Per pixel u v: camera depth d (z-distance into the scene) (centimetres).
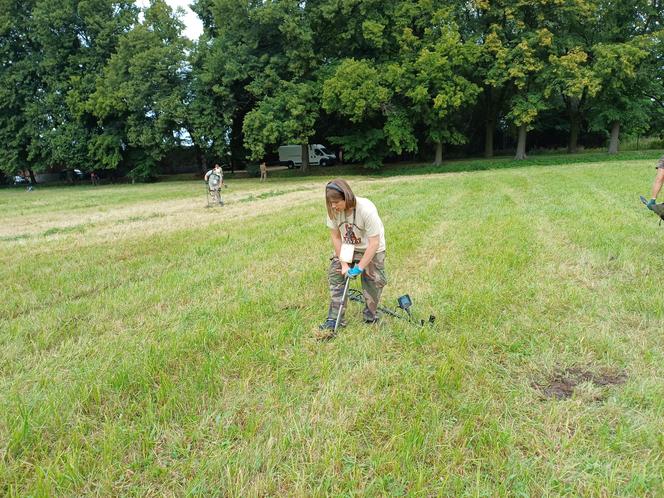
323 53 2984
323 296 523
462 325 422
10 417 298
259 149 2812
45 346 419
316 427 284
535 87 2916
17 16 3425
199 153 3856
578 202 1098
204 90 2981
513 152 4094
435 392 320
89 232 1072
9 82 3409
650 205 585
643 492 231
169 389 326
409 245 728
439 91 2691
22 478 247
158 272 671
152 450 268
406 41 2772
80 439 279
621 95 2842
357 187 1858
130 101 3014
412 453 257
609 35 2864
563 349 379
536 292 505
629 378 332
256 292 548
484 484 237
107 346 409
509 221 895
